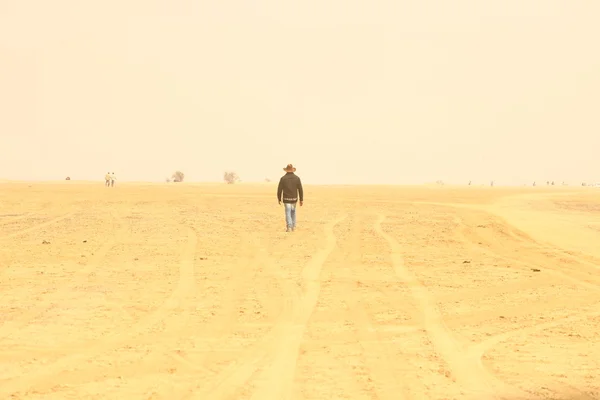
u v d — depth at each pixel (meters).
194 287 18.59
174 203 56.81
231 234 32.31
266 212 47.06
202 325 14.17
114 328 13.89
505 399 9.53
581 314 15.43
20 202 56.69
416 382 10.29
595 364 11.34
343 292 17.98
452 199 67.50
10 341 12.79
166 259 23.98
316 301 16.75
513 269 22.23
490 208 51.88
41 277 20.12
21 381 10.36
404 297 17.34
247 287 18.64
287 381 10.34
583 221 40.53
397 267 22.50
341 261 23.77
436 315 15.23
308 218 42.12
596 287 19.00
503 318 14.98
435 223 38.28
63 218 41.19
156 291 18.00
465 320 14.76
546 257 25.19
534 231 34.09
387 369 11.00
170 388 10.01
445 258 24.69
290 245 28.22
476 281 19.88
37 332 13.52
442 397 9.59
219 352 12.05
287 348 12.34
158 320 14.62
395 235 32.22
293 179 33.94
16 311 15.46
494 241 29.98
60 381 10.38
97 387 10.07
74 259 23.88
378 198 69.19
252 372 10.84
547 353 12.02
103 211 47.16
